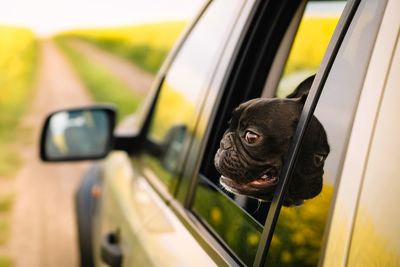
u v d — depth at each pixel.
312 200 1.31
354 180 1.08
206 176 1.85
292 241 1.33
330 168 1.28
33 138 10.52
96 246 2.98
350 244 1.05
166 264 1.70
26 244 5.15
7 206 6.27
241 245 1.48
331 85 1.31
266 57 1.89
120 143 2.94
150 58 28.94
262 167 1.40
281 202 1.30
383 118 1.06
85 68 27.53
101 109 2.94
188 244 1.72
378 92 1.09
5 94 18.56
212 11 2.43
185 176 2.02
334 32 1.29
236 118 1.46
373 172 1.05
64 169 7.73
